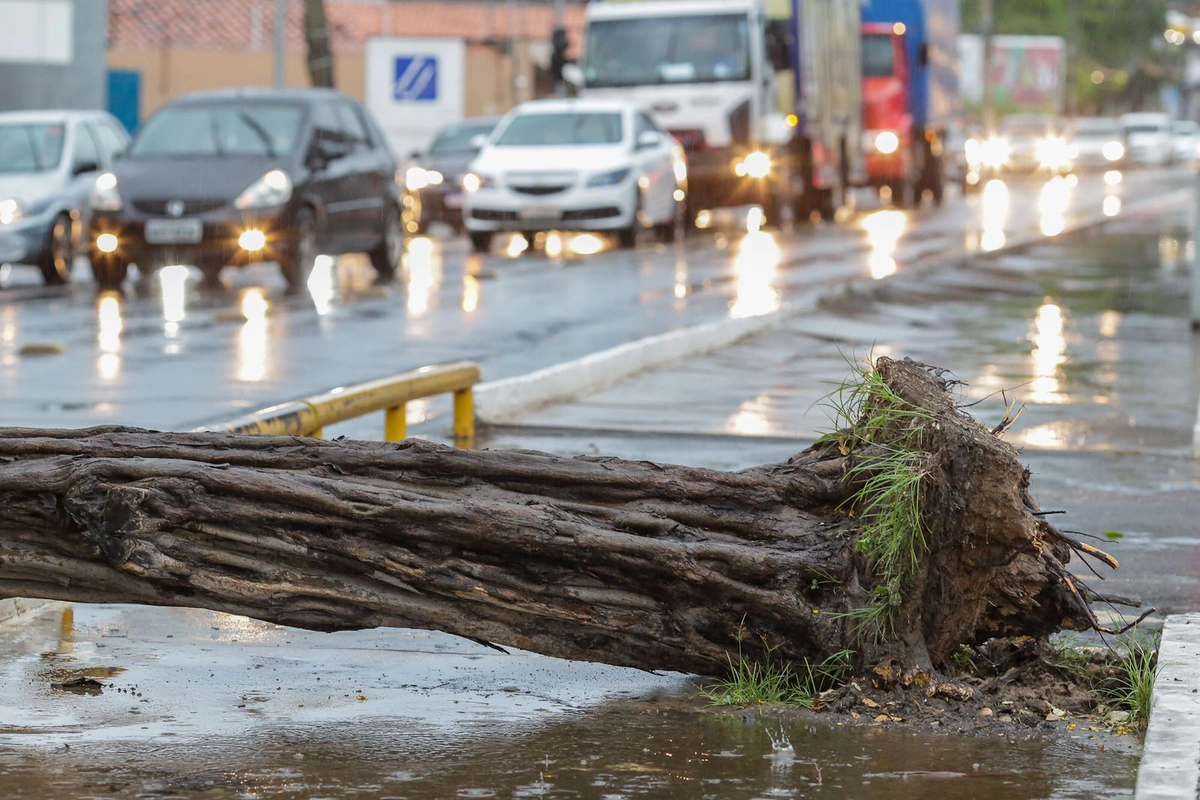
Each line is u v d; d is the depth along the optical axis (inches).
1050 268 1358.3
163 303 1083.9
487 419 645.3
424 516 301.0
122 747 284.2
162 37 3779.5
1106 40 6510.8
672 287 1154.0
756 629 309.9
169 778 268.2
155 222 1120.2
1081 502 511.2
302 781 267.4
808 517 315.9
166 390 709.3
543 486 314.0
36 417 634.2
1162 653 321.4
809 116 1841.8
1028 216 2063.2
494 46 3865.7
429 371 573.0
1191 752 261.9
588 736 292.2
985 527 298.5
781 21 1788.9
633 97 1738.4
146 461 304.5
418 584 303.3
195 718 301.9
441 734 293.3
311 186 1158.3
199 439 313.6
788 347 872.3
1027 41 4488.2
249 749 284.2
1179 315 1067.3
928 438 306.2
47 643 351.9
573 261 1391.5
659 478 314.0
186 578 301.9
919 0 2315.5
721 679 317.7
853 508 315.6
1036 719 300.0
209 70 3794.3
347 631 364.8
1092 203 2388.0
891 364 324.2
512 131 1572.3
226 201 1121.4
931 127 2384.4
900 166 2222.0
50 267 1226.6
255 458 310.0
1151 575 418.3
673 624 308.2
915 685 305.3
